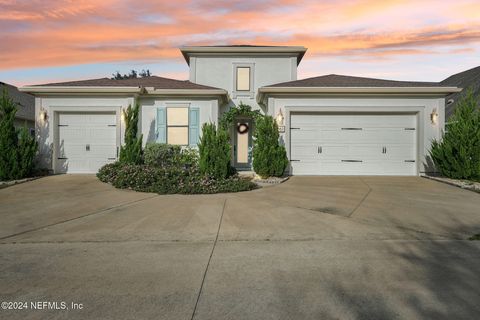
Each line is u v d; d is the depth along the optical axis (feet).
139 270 13.35
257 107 52.24
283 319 9.77
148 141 44.83
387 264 13.99
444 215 22.40
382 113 41.93
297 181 37.01
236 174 37.68
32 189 31.68
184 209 24.06
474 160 35.35
